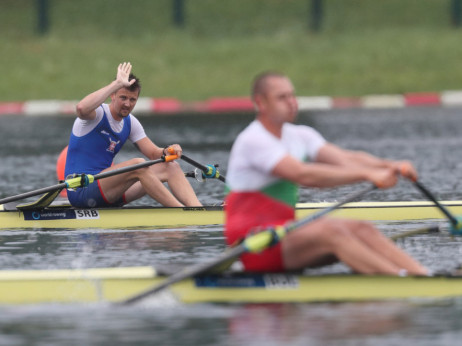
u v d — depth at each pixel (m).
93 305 21.61
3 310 21.27
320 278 21.53
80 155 33.44
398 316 20.30
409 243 28.94
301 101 89.69
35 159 54.41
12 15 114.56
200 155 55.06
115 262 26.56
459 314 20.41
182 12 112.44
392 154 54.81
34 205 33.44
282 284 21.59
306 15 114.44
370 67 98.62
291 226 20.80
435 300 21.42
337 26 111.31
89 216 33.34
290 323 19.97
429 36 106.44
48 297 21.95
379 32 108.56
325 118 79.75
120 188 33.22
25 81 96.12
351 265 21.06
